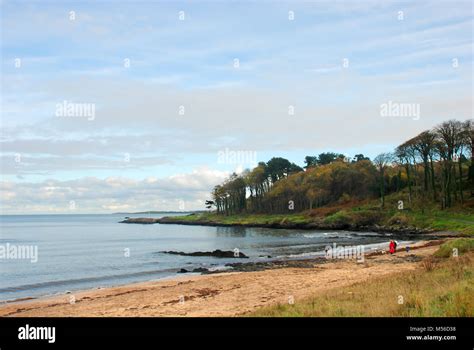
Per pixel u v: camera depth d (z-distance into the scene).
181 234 124.06
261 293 26.61
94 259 59.44
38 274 45.81
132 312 22.69
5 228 178.00
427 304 14.78
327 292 21.95
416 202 111.75
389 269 34.94
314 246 72.50
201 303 24.31
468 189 110.50
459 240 37.31
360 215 115.94
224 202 199.88
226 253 61.53
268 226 143.00
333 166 163.25
